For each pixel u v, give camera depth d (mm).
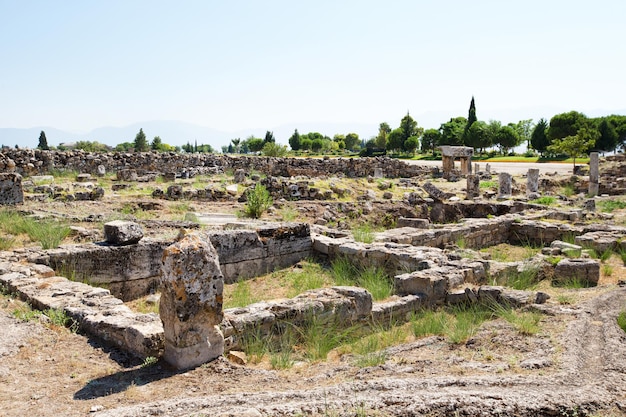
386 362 6059
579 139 46875
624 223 18219
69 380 5367
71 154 33250
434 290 8961
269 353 6895
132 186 26625
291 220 20000
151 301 10031
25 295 7848
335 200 24781
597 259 12430
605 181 35125
